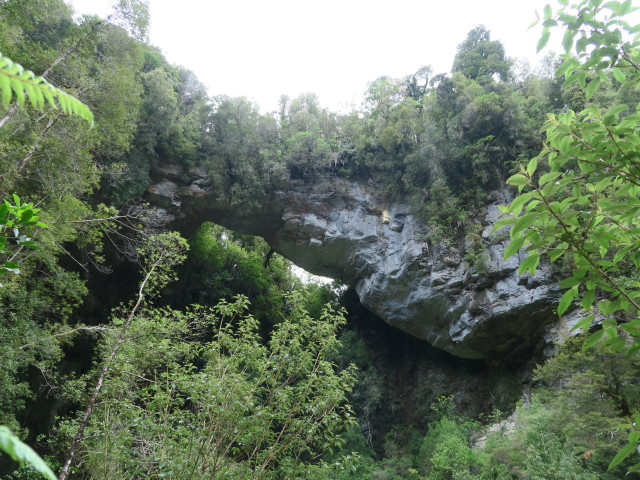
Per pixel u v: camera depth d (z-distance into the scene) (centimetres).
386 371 2544
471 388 2194
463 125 2225
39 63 1070
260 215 2431
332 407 689
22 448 70
